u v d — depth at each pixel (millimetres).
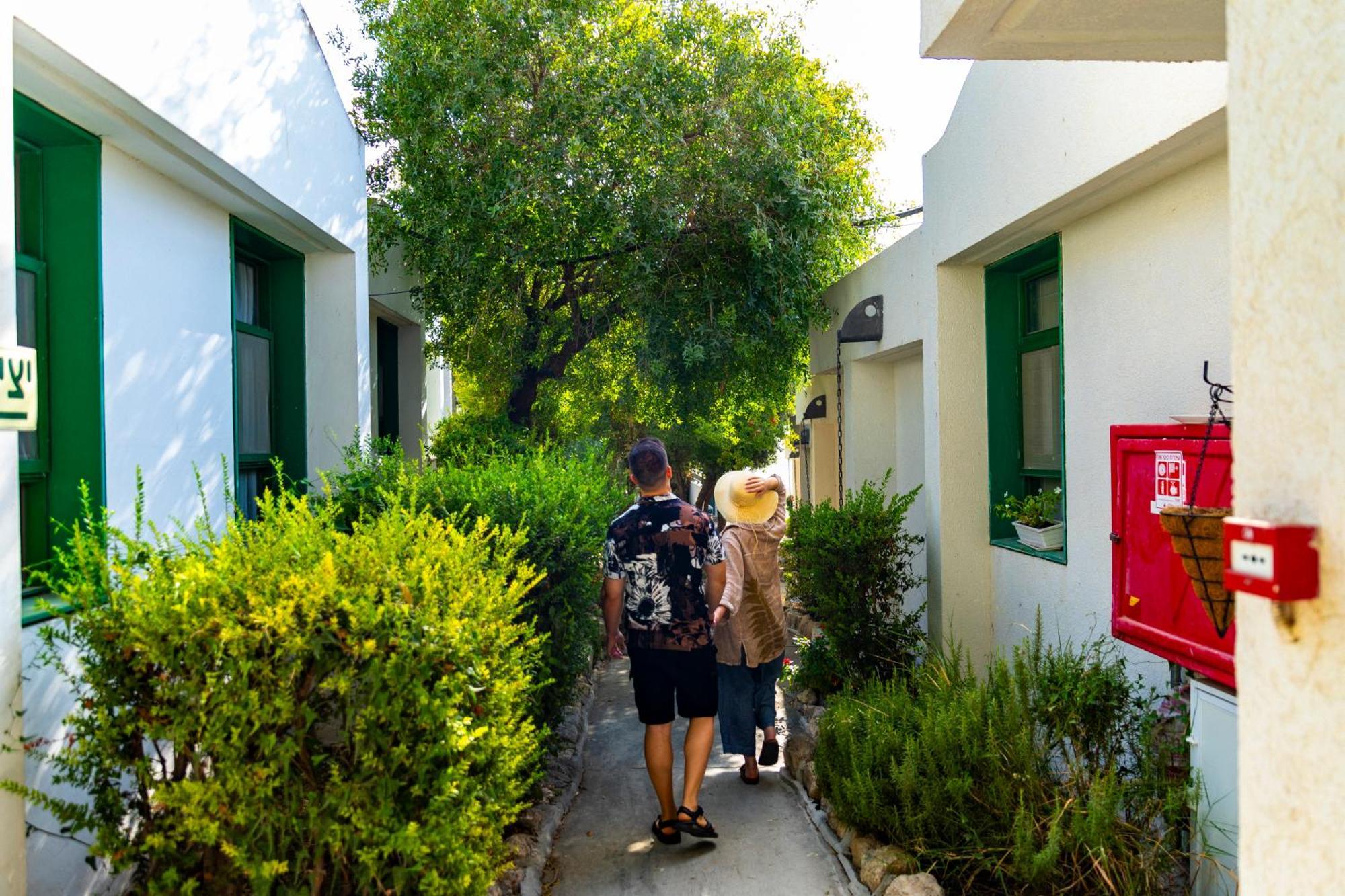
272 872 2443
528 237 8539
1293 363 1302
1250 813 1391
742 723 4949
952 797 3643
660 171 8406
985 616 6133
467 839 2744
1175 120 3447
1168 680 3986
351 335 6598
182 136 3955
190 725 2443
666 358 8844
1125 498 3559
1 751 2471
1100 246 4629
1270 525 1277
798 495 13844
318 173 5766
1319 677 1248
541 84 8320
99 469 3805
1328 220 1229
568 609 4441
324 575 2547
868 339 7543
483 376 10555
